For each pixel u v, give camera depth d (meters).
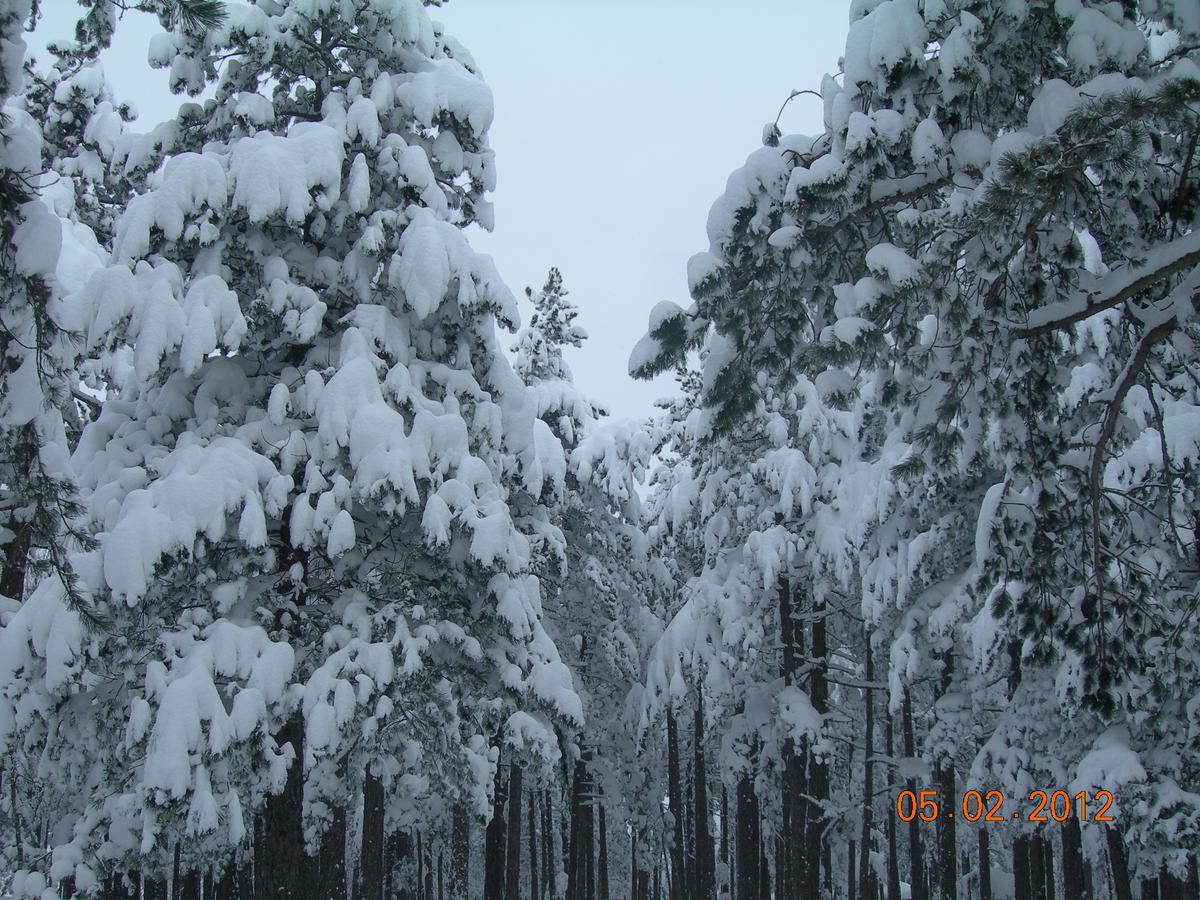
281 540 14.21
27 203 6.56
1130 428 7.52
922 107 7.11
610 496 27.08
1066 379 7.42
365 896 19.50
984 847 25.58
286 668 12.23
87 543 7.57
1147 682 7.93
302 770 13.48
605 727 28.70
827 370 7.62
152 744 11.02
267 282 13.75
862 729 28.34
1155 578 7.83
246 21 14.58
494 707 15.37
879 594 18.06
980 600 15.30
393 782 15.64
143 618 12.52
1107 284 6.45
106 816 13.61
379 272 14.87
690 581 23.67
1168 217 6.79
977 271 6.77
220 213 13.38
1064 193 6.30
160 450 13.68
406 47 15.84
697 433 8.62
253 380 14.63
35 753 13.55
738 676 22.30
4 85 6.06
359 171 14.23
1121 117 5.62
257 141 13.86
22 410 6.71
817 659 22.66
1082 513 7.50
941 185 7.19
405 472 12.73
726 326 7.93
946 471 7.57
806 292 8.23
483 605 15.20
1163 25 7.14
